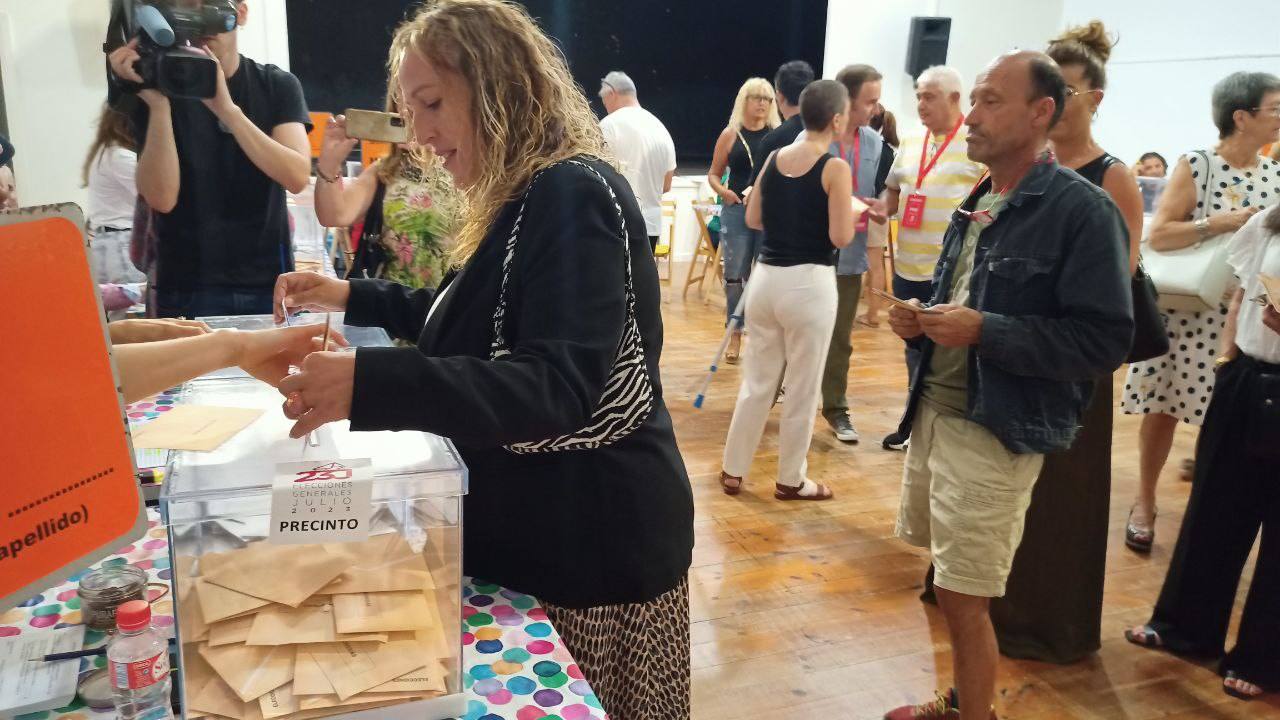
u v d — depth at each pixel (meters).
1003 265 1.66
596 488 1.05
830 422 3.89
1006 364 1.58
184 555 0.70
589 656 1.10
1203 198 2.57
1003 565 1.69
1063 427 1.64
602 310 0.85
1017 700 2.09
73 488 0.54
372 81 6.34
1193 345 2.68
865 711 2.04
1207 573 2.25
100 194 2.67
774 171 2.89
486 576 1.08
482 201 0.96
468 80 0.91
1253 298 2.04
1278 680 2.10
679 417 4.01
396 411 0.73
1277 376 2.03
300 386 0.72
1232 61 6.55
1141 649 2.32
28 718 0.80
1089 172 1.96
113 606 0.93
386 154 2.13
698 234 8.12
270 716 0.70
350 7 6.16
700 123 7.76
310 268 2.63
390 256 2.10
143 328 1.05
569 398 0.80
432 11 0.93
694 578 2.62
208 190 1.94
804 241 2.90
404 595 0.77
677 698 1.17
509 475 1.05
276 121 2.01
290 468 0.74
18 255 0.50
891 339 5.66
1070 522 2.18
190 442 0.81
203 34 1.84
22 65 4.61
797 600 2.51
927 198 3.40
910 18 7.74
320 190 2.05
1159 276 2.60
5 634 0.93
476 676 0.86
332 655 0.73
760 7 7.54
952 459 1.71
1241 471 2.16
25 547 0.52
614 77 4.60
